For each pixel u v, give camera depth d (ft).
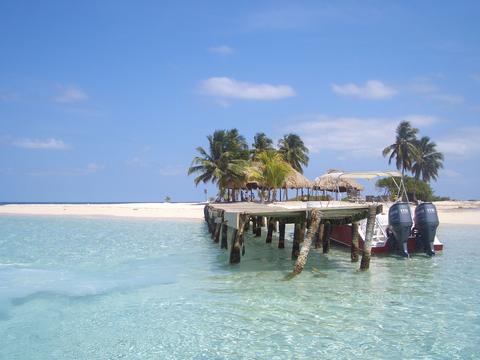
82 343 33.35
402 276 56.95
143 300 45.11
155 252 81.30
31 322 38.32
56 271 61.93
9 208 249.96
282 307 42.11
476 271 60.59
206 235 114.11
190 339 33.94
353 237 68.03
